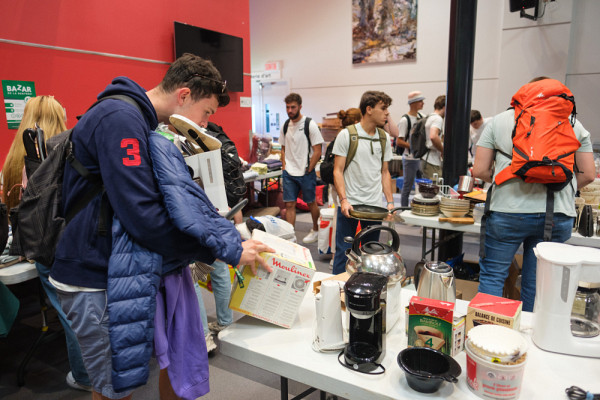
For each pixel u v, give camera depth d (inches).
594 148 141.2
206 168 55.1
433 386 34.1
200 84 48.5
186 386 46.7
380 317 38.7
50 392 80.8
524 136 70.0
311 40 326.0
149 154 40.4
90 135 39.3
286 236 93.0
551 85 71.5
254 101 363.6
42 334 85.6
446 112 119.3
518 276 92.7
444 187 115.6
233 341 43.7
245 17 198.1
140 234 38.6
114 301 38.7
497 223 75.3
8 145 114.7
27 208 42.9
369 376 37.3
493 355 32.8
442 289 44.3
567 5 230.1
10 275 67.6
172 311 44.0
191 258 41.7
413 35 283.6
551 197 70.8
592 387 35.1
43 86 121.6
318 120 336.8
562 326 39.6
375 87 306.2
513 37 247.1
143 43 149.9
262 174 183.9
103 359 42.3
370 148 107.0
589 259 38.4
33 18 117.5
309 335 45.0
